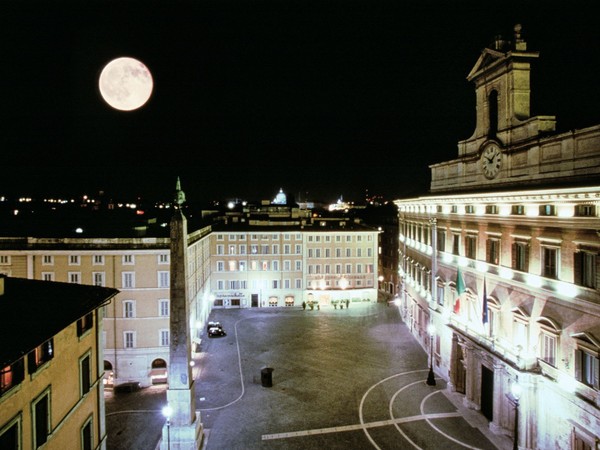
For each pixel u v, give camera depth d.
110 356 43.34
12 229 51.81
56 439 19.25
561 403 24.72
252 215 91.62
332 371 44.12
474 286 35.88
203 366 46.44
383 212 101.00
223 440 30.98
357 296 79.06
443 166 43.00
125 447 30.34
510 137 31.39
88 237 45.47
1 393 15.34
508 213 30.66
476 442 29.53
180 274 30.20
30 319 17.97
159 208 137.25
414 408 35.09
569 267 24.28
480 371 34.16
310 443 30.17
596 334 22.22
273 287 77.00
